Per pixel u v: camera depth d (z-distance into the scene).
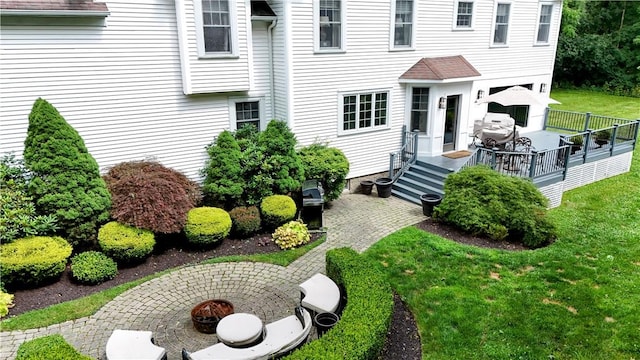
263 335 6.91
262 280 9.03
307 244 10.64
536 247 10.53
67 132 9.01
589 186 15.48
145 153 11.48
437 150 15.62
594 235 11.18
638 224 11.97
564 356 6.66
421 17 14.65
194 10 10.82
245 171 11.38
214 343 7.04
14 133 9.84
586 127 18.39
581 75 37.41
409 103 15.23
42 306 7.92
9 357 6.61
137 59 10.74
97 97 10.51
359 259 8.47
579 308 7.83
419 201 13.51
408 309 7.96
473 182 11.45
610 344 6.89
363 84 14.17
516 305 7.93
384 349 6.90
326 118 13.81
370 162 15.13
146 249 9.27
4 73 9.45
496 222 10.82
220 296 8.44
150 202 9.48
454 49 15.91
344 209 13.17
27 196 8.85
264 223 11.17
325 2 12.81
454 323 7.48
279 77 13.02
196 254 10.10
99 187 9.33
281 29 12.43
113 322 7.55
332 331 6.25
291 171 11.96
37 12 9.18
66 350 5.76
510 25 17.19
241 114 12.99
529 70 18.67
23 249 8.23
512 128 16.14
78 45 10.00
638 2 35.66
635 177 16.52
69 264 9.20
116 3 10.15
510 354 6.71
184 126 11.84
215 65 11.46
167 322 7.59
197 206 11.49
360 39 13.68
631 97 33.06
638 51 34.84
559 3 18.42
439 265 9.45
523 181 11.32
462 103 15.81
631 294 8.27
